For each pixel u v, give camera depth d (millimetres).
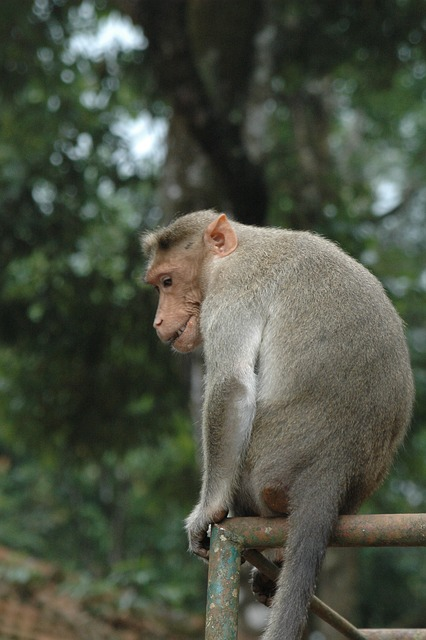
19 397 18203
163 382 17734
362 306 5219
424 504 21625
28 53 16984
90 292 16969
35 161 17266
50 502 26828
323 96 20359
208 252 6188
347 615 19734
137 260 16922
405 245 29172
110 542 26375
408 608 26859
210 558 4750
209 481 5211
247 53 15891
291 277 5473
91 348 17547
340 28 16391
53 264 16953
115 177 17484
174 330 6250
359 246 16891
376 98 21859
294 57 16734
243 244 5910
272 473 5055
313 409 5059
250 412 5219
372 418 5047
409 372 5352
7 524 25641
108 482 27078
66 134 17484
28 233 17094
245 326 5441
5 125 17547
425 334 17625
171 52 13852
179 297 6273
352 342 5109
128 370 17688
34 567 15344
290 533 4816
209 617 4617
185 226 6324
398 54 16750
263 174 14523
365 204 20672
